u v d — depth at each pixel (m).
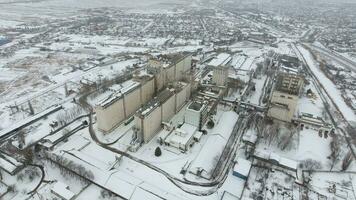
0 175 112.94
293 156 130.00
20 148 132.50
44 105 177.62
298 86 154.12
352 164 125.19
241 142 140.38
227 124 155.62
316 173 118.62
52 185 108.31
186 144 130.00
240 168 115.31
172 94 154.50
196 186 111.00
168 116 156.12
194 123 142.88
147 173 117.12
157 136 143.88
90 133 145.00
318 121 152.50
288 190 108.19
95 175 114.19
